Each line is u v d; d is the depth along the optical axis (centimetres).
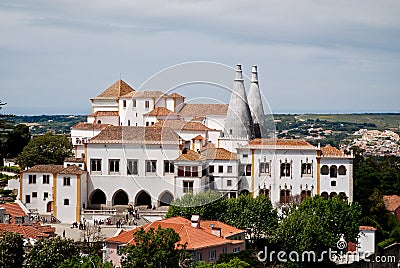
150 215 19712
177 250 11775
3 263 13112
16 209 18825
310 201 17975
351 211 17838
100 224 19475
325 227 17075
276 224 17062
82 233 18500
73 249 13512
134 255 11594
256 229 16850
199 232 14525
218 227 15338
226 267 12925
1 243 13275
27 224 17288
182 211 16962
